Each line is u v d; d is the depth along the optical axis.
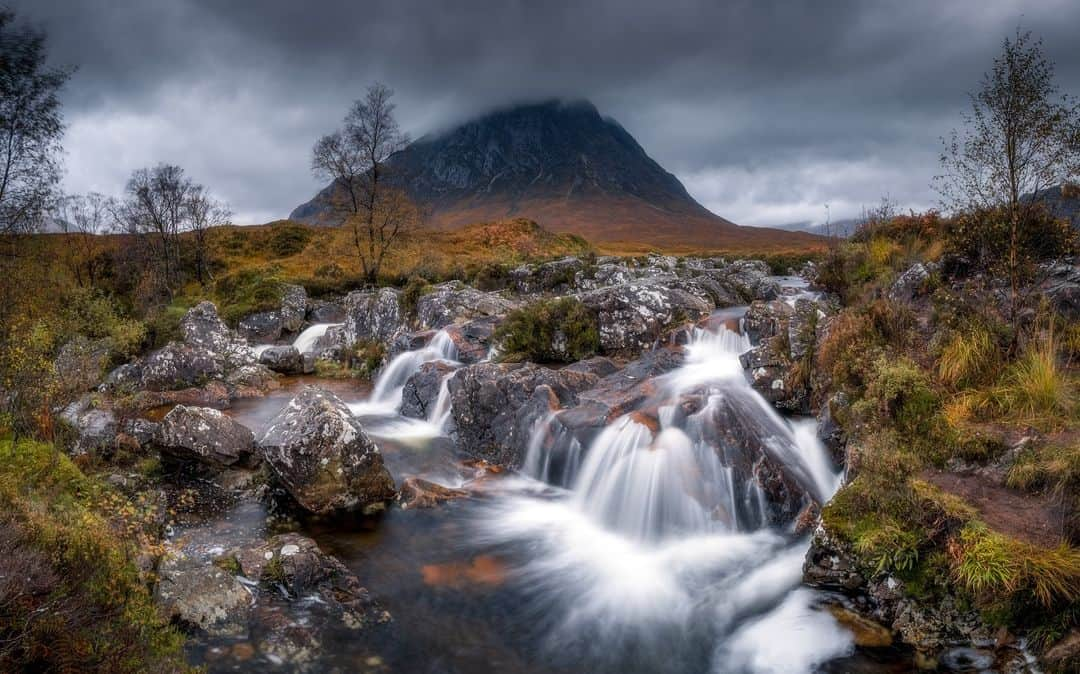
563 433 10.82
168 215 49.75
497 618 7.03
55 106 14.40
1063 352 8.27
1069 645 4.77
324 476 9.56
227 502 9.97
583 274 28.39
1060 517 5.70
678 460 9.27
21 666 4.18
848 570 6.59
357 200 45.16
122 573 5.62
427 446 13.22
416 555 8.48
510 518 9.69
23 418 9.46
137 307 35.25
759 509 8.70
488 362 14.11
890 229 16.70
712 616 7.02
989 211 9.47
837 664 5.92
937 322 9.30
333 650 6.21
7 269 13.95
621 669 6.19
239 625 6.38
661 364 12.84
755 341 13.67
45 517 5.64
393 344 20.72
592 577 7.99
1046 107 8.07
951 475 6.74
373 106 44.06
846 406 8.95
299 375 21.98
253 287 34.53
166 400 16.38
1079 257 9.55
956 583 5.64
